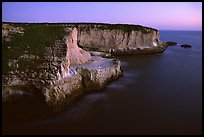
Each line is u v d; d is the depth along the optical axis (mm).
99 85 27812
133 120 20250
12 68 23875
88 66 30250
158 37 76062
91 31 62125
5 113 20672
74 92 24969
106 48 63438
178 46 88250
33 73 23547
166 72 40656
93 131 18219
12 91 22812
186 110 22703
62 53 26219
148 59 55469
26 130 18141
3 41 27188
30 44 27141
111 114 21438
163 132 18250
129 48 64938
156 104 24188
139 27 68438
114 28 63625
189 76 37719
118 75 33625
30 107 22109
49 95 22453
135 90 29000
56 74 23828
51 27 31484
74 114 21266
